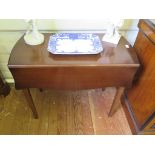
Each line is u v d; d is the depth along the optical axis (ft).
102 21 4.05
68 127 4.43
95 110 4.85
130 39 4.71
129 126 4.50
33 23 3.42
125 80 3.48
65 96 5.17
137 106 4.12
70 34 3.78
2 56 4.76
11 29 4.10
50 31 4.25
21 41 3.67
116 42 3.74
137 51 4.09
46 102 4.98
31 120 4.53
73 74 3.26
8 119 4.53
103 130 4.41
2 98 5.02
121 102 5.06
